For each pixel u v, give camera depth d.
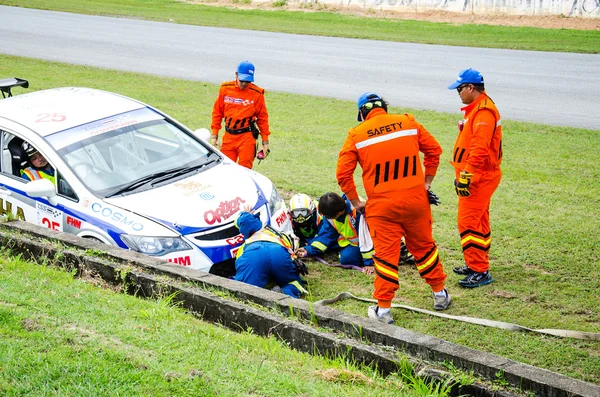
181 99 26.48
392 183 9.91
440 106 25.41
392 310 10.74
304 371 7.60
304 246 13.06
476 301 11.03
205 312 9.21
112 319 8.62
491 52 37.19
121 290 10.02
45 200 12.09
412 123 10.14
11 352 7.39
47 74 30.80
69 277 10.21
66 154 12.24
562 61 34.09
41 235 11.27
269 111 24.91
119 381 6.91
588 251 12.83
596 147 19.95
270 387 7.05
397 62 34.31
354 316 8.45
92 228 11.47
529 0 48.81
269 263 10.80
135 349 7.77
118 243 11.18
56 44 39.66
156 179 12.27
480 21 50.25
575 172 17.73
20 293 9.28
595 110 24.50
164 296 9.62
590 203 15.48
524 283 11.62
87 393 6.65
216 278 9.71
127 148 12.70
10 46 38.59
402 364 7.39
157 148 12.99
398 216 10.00
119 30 45.53
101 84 28.91
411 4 53.91
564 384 6.73
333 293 11.46
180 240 11.08
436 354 7.51
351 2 56.75
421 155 19.86
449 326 10.13
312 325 8.52
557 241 13.31
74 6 58.78
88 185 11.91
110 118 13.16
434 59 35.16
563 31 44.84
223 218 11.59
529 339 9.68
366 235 12.05
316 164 18.77
